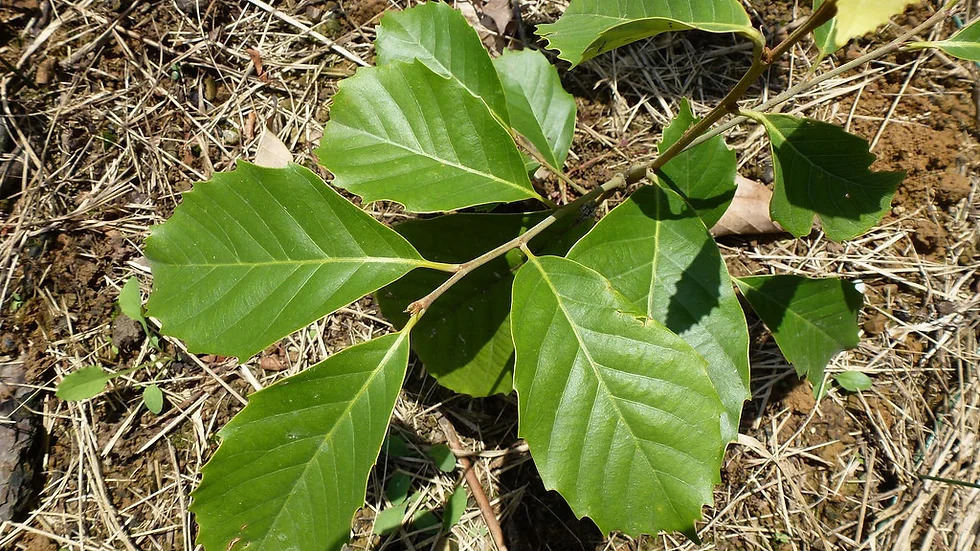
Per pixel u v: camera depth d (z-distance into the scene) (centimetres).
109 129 39
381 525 36
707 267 27
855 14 18
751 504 37
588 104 41
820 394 38
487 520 36
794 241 39
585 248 27
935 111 39
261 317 26
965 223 38
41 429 36
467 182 28
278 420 25
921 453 37
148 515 36
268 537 25
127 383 37
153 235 27
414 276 33
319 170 40
